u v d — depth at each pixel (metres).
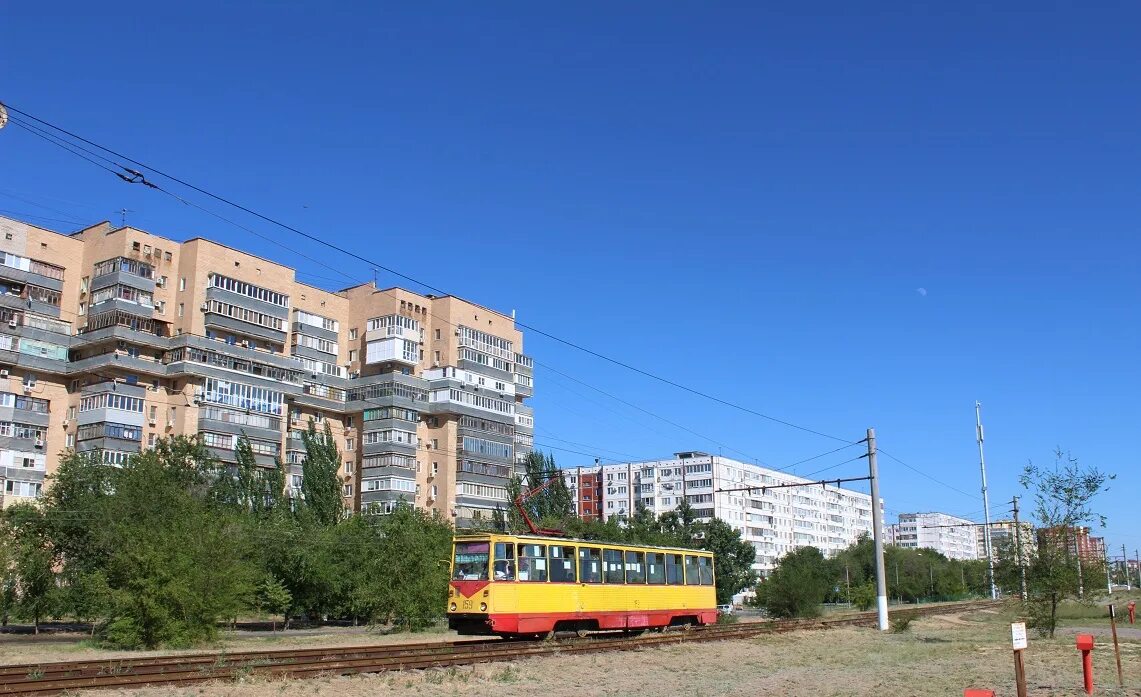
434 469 86.38
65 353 67.94
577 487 154.25
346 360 88.12
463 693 19.03
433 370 87.31
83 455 52.56
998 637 38.88
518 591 30.47
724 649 31.28
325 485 72.94
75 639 38.06
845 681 21.92
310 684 19.17
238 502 61.88
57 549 46.16
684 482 126.50
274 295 77.94
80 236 73.00
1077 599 37.25
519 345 98.69
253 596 34.66
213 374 71.00
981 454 69.06
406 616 43.28
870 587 88.75
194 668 20.30
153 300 70.69
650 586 36.78
